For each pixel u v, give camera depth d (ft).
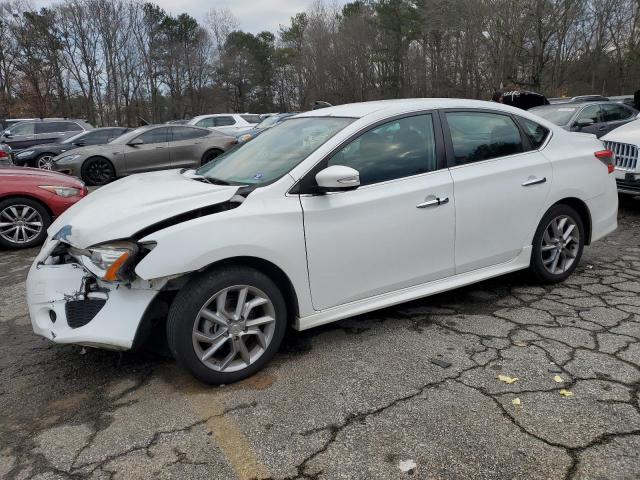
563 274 14.56
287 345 11.40
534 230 13.62
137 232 9.18
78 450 8.15
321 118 12.45
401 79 161.48
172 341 9.43
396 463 7.57
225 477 7.44
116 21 163.73
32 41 148.36
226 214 9.52
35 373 10.69
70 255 10.27
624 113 35.22
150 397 9.59
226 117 64.03
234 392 9.63
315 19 182.39
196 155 42.39
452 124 12.39
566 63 120.16
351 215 10.65
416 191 11.43
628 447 7.69
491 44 111.45
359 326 12.23
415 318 12.60
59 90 154.40
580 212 14.82
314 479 7.32
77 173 38.63
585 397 8.98
